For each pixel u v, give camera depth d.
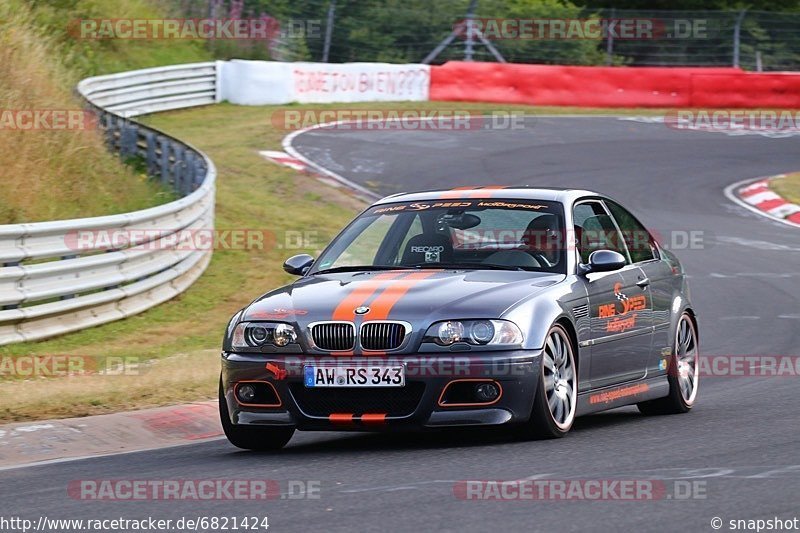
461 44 94.62
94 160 49.44
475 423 17.41
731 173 67.00
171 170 53.53
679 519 12.98
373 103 85.25
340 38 94.81
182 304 38.56
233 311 38.06
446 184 59.69
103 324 34.78
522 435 18.33
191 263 41.16
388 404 17.58
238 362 18.31
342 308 17.91
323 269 20.69
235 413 18.55
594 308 19.84
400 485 15.09
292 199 56.06
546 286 18.91
